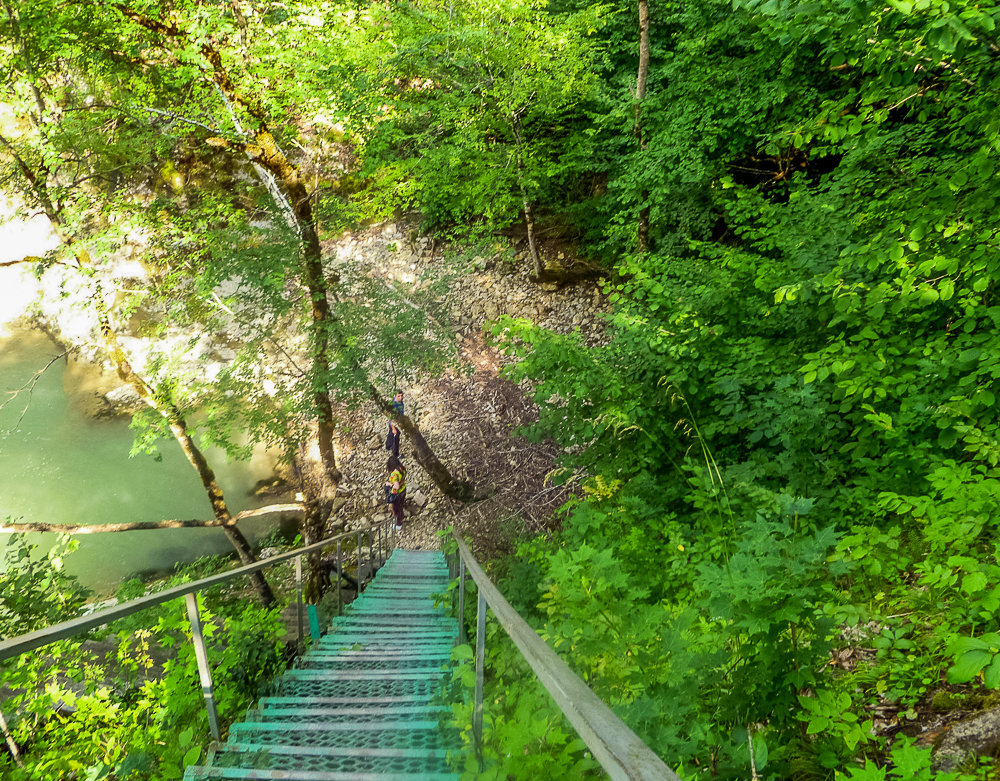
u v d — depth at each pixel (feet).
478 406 54.39
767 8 10.93
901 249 11.73
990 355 11.57
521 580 17.65
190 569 39.04
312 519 39.68
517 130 51.93
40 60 33.09
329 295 39.55
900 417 13.39
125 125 36.96
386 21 42.65
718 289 20.33
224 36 32.50
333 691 15.01
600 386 20.02
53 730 13.57
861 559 9.55
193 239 35.24
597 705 3.39
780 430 15.88
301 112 37.14
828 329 17.93
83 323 63.62
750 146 42.14
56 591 26.61
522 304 58.65
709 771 6.36
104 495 57.06
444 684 12.98
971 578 7.38
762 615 6.58
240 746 10.39
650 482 17.87
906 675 8.46
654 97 38.88
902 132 19.94
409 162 48.73
